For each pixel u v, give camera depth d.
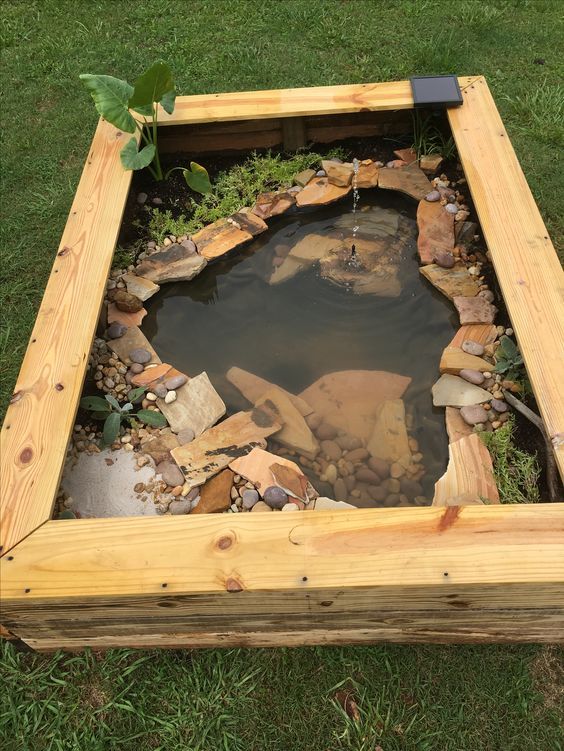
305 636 1.58
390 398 2.04
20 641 1.60
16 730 1.58
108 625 1.48
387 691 1.59
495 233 1.99
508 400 1.93
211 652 1.66
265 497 1.75
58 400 1.64
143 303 2.33
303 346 2.20
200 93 3.21
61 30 3.65
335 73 3.28
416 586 1.27
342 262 2.43
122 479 1.85
